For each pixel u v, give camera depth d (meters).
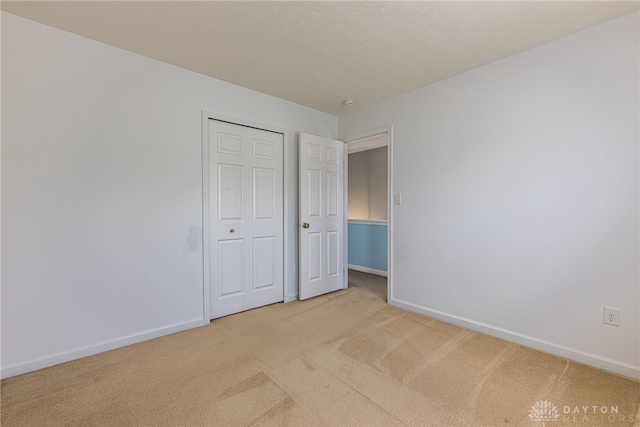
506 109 2.33
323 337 2.42
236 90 2.88
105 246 2.19
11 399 1.63
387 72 2.60
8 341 1.85
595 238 1.95
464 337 2.42
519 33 2.00
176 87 2.51
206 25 1.93
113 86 2.20
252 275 3.10
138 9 1.78
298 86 2.92
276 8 1.76
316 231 3.52
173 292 2.51
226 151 2.88
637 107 1.79
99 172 2.15
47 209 1.97
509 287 2.35
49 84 1.96
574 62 2.01
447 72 2.60
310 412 1.54
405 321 2.77
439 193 2.79
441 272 2.78
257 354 2.13
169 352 2.17
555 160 2.10
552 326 2.14
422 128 2.92
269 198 3.22
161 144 2.44
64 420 1.48
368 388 1.74
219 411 1.54
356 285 4.08
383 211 4.99
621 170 1.85
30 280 1.92
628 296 1.84
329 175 3.66
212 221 2.79
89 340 2.12
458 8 1.75
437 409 1.56
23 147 1.89
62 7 1.76
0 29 1.81
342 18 1.85
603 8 1.75
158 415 1.51
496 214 2.41
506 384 1.77
